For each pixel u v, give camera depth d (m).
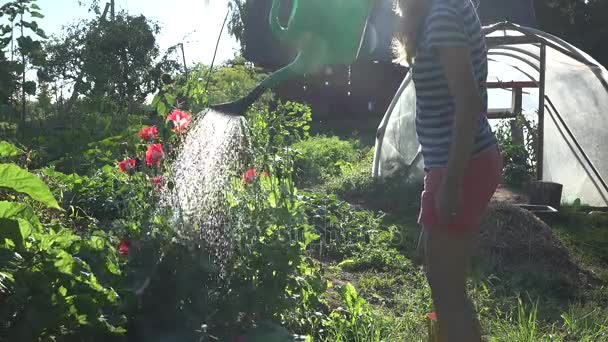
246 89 15.73
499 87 16.72
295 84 26.36
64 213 6.39
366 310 5.39
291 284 4.64
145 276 4.20
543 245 7.43
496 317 5.77
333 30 3.61
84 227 6.34
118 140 9.44
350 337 4.95
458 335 3.30
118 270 4.15
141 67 16.66
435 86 3.28
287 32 3.65
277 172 5.21
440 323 3.36
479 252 7.20
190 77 9.10
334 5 3.59
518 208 7.76
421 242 3.71
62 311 3.56
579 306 6.14
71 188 7.23
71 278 3.69
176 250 4.33
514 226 7.56
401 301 5.96
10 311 3.41
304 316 4.89
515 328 5.23
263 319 4.59
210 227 4.51
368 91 26.70
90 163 8.72
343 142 17.12
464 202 3.30
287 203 4.85
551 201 10.38
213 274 4.41
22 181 4.14
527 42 11.05
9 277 3.46
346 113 26.75
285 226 4.74
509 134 15.44
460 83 3.12
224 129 4.14
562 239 8.90
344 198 11.27
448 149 3.28
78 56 16.27
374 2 3.63
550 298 6.51
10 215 4.09
